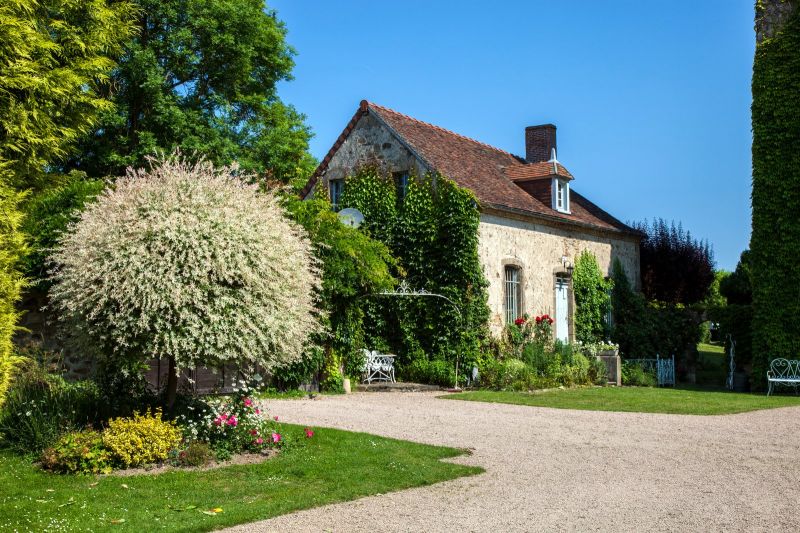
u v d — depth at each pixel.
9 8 11.27
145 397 9.31
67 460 7.41
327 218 15.59
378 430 10.41
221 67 23.62
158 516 6.05
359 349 17.38
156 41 22.11
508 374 17.70
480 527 5.85
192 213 8.32
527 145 26.11
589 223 23.20
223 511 6.21
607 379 20.17
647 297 27.59
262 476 7.45
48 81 11.91
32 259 13.66
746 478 7.63
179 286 7.99
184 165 9.09
